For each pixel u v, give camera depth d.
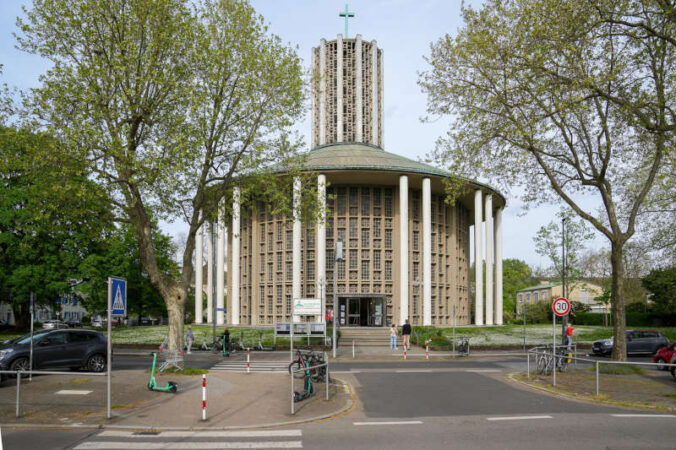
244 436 10.12
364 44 53.47
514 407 13.36
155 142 18.77
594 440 9.65
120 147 17.12
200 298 53.53
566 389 16.05
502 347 32.78
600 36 17.23
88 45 18.50
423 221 45.78
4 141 18.17
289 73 20.67
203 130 19.08
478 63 19.80
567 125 20.44
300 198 22.67
